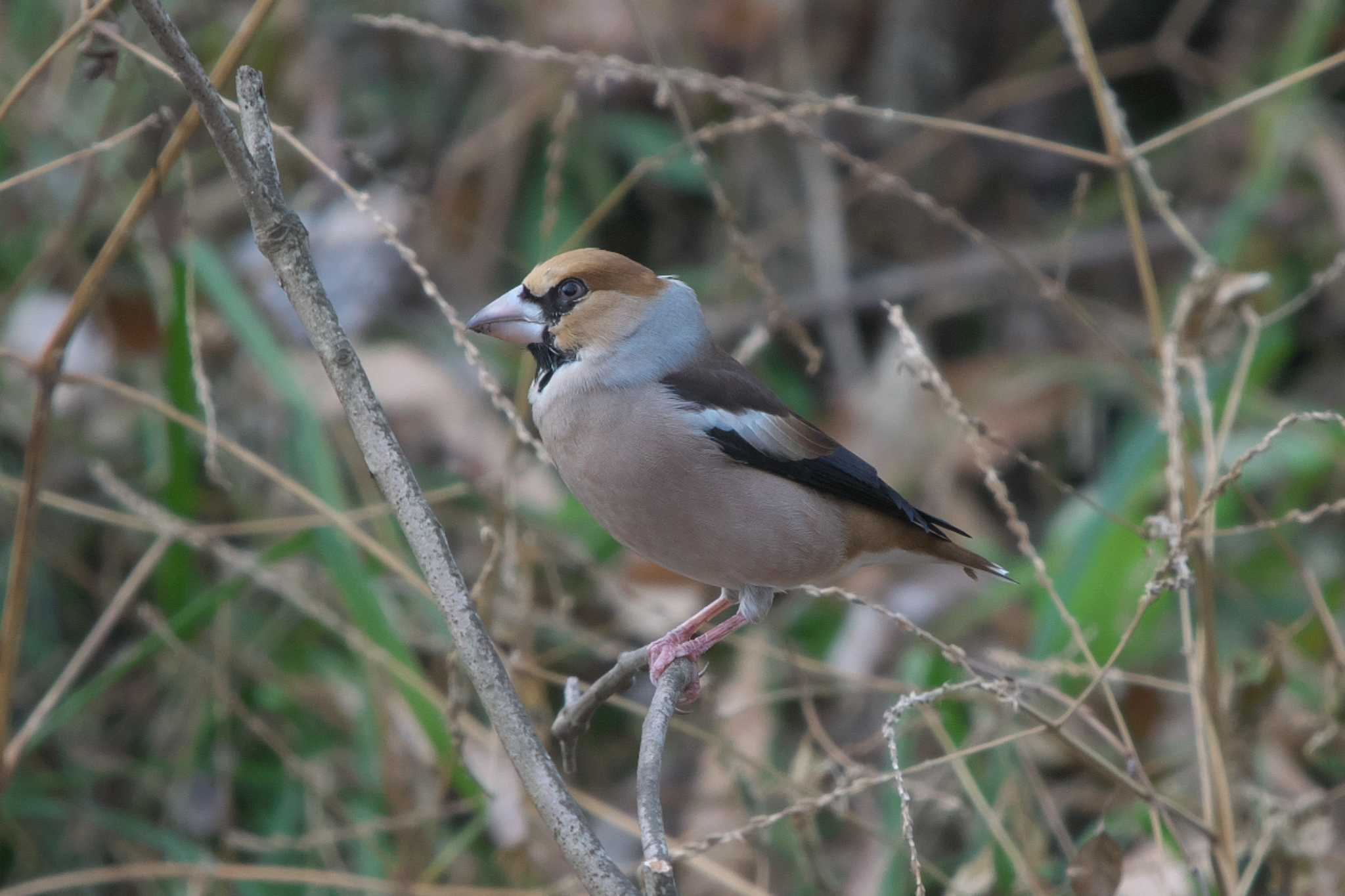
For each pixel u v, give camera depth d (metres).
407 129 13.44
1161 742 10.23
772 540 7.62
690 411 7.39
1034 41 14.90
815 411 13.45
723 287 13.48
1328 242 13.89
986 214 14.73
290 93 13.31
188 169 7.21
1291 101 13.42
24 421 11.32
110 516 8.75
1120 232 14.41
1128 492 10.05
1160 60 14.77
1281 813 7.37
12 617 7.50
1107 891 6.57
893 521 8.09
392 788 8.85
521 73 13.23
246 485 11.16
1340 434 11.66
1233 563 11.68
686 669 7.68
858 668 11.09
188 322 7.74
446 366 12.55
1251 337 7.80
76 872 8.41
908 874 8.80
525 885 8.49
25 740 7.84
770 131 13.94
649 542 7.70
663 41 13.31
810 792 7.60
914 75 14.55
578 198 13.43
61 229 10.76
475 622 5.16
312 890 9.45
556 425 7.54
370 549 7.74
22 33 11.96
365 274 12.91
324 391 11.64
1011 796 8.08
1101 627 9.55
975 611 11.03
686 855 5.99
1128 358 7.88
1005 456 13.00
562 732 6.64
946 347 14.44
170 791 9.96
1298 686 9.85
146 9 5.03
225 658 9.53
